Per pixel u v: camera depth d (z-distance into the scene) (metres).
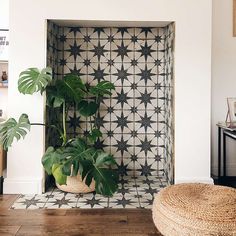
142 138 3.54
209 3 2.96
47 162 2.70
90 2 2.95
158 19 2.97
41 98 2.97
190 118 3.04
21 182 2.99
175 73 3.01
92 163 2.65
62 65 3.44
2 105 3.48
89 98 3.48
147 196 2.93
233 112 3.16
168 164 3.33
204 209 1.55
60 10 2.93
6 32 3.33
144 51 3.46
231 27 3.51
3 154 3.09
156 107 3.51
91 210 2.60
